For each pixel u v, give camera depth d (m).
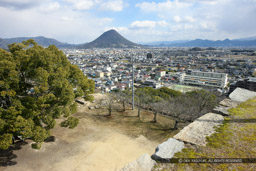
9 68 8.79
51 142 12.13
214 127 6.04
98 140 12.59
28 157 10.42
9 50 11.44
